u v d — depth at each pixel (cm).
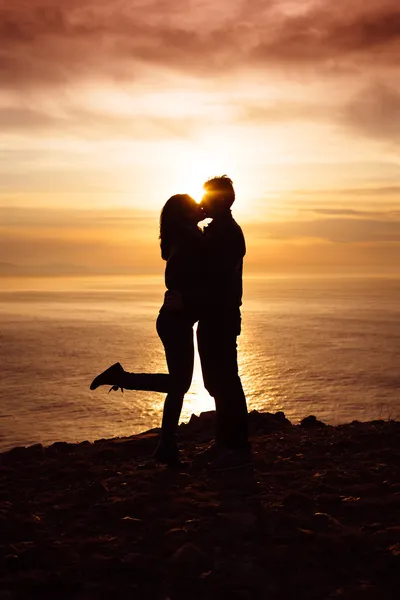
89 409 13325
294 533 349
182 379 481
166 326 479
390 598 287
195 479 460
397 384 16725
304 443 565
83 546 340
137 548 339
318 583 301
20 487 458
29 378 18275
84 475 476
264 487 438
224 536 348
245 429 493
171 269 476
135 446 558
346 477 452
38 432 11050
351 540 336
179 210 479
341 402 14125
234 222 478
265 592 294
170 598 291
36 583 300
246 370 19125
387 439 573
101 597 292
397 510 387
